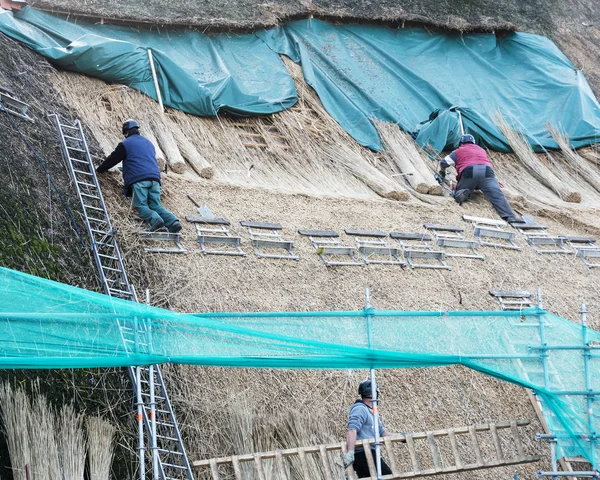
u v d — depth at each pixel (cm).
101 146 1359
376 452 958
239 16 1775
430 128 1734
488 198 1603
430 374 1176
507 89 1939
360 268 1298
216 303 1136
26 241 1030
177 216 1274
